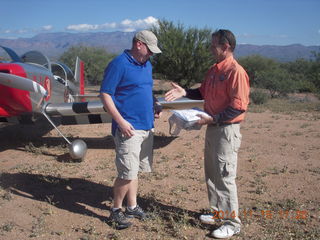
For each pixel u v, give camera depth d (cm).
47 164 493
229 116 255
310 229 294
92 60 2906
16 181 415
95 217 318
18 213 324
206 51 1934
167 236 282
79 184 409
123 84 276
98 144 627
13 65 519
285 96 1756
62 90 719
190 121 268
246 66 3372
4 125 808
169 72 1988
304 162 501
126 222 292
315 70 2477
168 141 640
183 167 479
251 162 500
